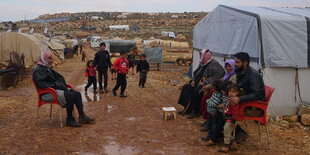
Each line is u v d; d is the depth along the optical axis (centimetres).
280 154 537
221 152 541
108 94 1141
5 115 793
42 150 538
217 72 736
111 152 534
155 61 2312
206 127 669
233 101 521
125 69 1068
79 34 11669
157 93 1178
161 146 569
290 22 795
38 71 682
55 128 675
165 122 739
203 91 723
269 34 790
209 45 1194
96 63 1163
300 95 823
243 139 577
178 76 1884
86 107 898
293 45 800
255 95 539
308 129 716
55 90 680
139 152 537
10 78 1377
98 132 649
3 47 2248
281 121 764
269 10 958
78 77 1778
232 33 960
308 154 539
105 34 11619
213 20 1145
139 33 11644
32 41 2288
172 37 8912
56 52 3027
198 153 535
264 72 794
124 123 726
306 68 820
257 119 562
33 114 805
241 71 570
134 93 1174
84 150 541
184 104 810
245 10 916
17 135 621
